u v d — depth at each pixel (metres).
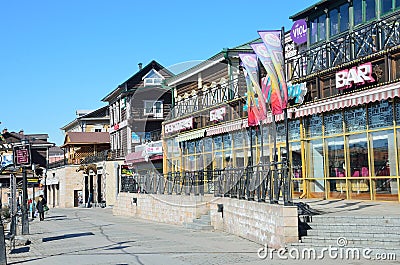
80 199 64.31
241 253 14.15
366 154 19.25
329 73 20.31
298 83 21.91
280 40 16.56
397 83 16.61
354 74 18.64
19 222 30.91
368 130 19.16
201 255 14.09
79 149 69.88
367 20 19.92
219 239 17.94
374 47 18.50
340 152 20.47
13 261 14.78
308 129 22.11
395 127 18.02
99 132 70.62
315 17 22.80
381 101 18.61
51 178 71.25
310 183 21.95
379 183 18.67
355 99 18.03
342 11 21.20
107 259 14.05
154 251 15.34
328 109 19.33
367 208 16.17
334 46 20.52
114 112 57.91
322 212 15.23
